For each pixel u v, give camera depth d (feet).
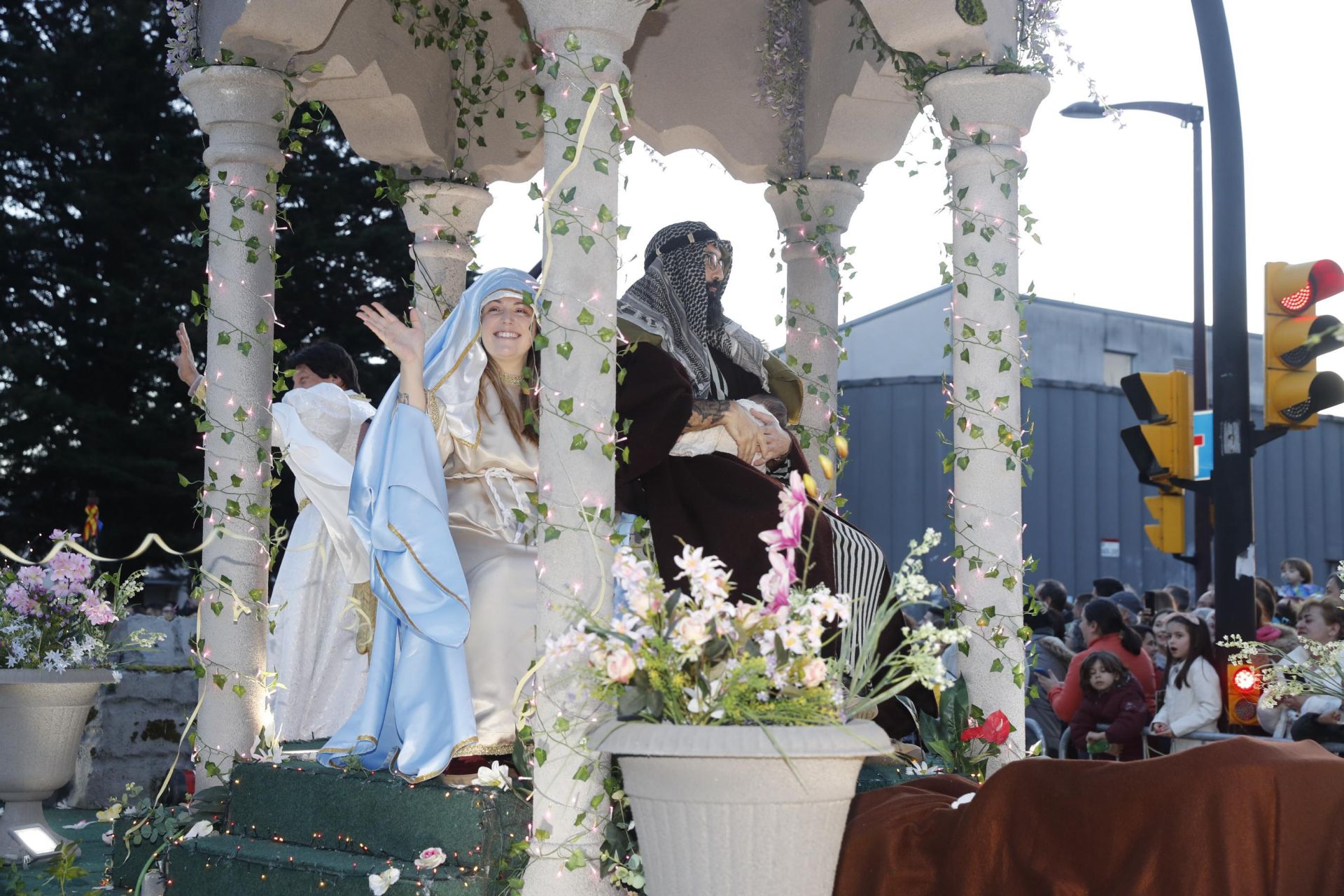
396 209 68.28
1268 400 20.88
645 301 16.71
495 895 12.67
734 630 11.12
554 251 13.28
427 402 15.07
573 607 11.92
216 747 16.66
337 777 13.67
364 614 15.53
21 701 20.10
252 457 17.10
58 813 25.05
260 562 17.06
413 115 20.80
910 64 16.05
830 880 11.14
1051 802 11.28
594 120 13.32
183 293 67.41
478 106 22.06
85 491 64.39
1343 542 69.41
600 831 12.82
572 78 13.29
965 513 15.31
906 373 69.82
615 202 13.43
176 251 67.62
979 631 15.12
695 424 16.06
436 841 12.77
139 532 65.05
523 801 13.19
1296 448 68.33
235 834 14.53
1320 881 10.25
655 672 10.96
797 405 19.47
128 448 65.41
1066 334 72.13
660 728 10.66
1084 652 21.79
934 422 56.44
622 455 14.23
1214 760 10.68
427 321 21.35
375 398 66.54
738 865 10.72
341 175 67.26
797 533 11.43
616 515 15.75
